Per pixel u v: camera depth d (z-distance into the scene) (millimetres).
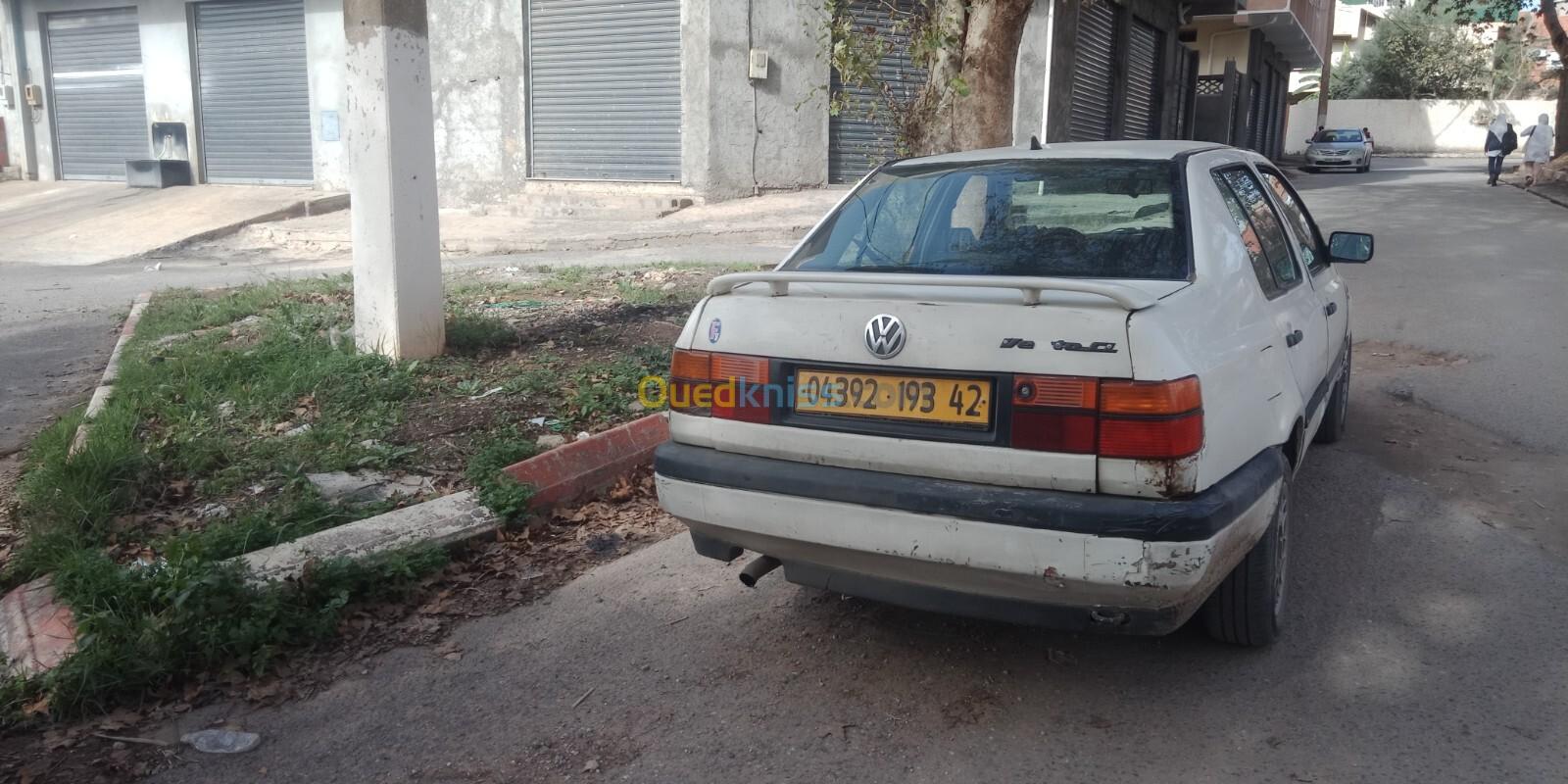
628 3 17344
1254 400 3326
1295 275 4500
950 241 3820
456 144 18766
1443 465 5457
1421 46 48781
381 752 3215
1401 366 7582
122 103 22578
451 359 7051
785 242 15320
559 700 3486
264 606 3814
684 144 17266
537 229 16375
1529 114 47000
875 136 18188
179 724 3387
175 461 5340
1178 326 3008
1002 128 7965
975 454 3004
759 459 3354
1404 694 3344
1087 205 3754
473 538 4668
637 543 4824
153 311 9688
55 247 16906
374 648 3871
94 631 3621
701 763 3098
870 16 15820
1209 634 3670
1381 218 17156
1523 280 10828
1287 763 3000
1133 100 24406
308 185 20578
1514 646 3617
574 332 7941
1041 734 3193
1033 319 2967
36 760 3176
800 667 3643
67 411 6824
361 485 5125
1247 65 29281
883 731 3236
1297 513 4840
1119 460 2857
